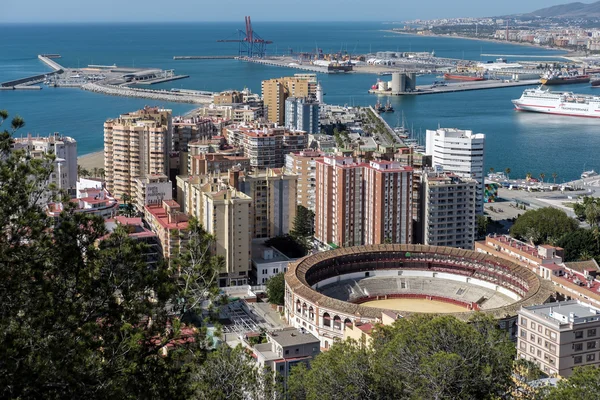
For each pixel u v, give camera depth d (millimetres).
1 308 90188
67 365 87562
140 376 96250
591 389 139500
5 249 92312
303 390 154750
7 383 84000
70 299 95688
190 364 104562
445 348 153625
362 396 143250
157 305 101062
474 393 144625
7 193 94375
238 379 126375
